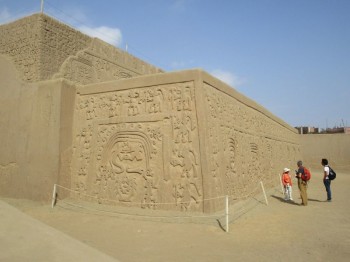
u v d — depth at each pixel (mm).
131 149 7988
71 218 7117
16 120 9570
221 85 8859
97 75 11602
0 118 10016
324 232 6113
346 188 14281
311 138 27812
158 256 4602
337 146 26734
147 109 7996
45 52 9758
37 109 9125
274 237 5707
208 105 7664
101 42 12039
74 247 2709
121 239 5500
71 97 9102
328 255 4754
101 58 11914
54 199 8109
